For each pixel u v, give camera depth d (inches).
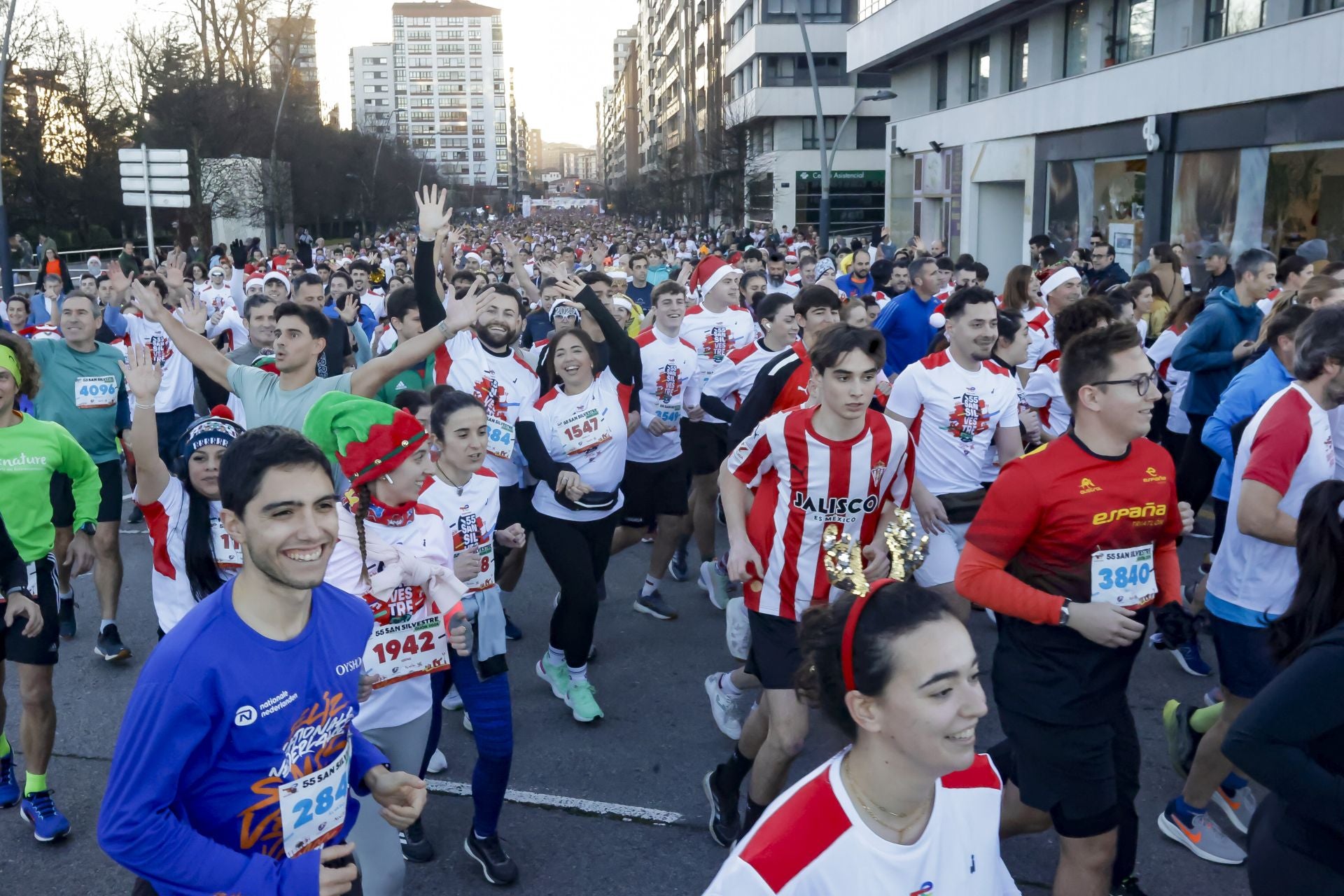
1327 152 673.6
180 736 85.4
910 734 74.6
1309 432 145.9
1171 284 437.4
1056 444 129.6
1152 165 866.1
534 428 212.7
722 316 331.9
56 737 212.5
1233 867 160.6
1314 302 217.8
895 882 76.4
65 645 262.4
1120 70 915.4
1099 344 123.6
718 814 169.6
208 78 1667.1
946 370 209.5
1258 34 727.1
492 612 157.5
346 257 1429.6
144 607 290.2
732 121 2158.0
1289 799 92.1
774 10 2156.7
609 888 158.9
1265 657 149.2
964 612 196.5
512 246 292.7
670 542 272.5
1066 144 1030.4
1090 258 634.2
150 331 339.0
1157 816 175.3
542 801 183.3
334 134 2546.8
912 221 1470.2
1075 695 126.5
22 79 1610.5
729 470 158.6
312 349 189.9
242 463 86.4
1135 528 127.7
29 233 1566.2
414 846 166.1
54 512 214.7
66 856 169.6
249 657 88.1
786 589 154.0
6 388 171.9
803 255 571.8
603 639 261.0
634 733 209.8
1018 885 157.0
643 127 5196.9
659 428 258.1
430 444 156.8
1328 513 98.4
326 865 92.8
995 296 206.2
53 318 553.0
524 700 225.8
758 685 200.1
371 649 136.9
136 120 1722.4
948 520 203.5
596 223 4227.4
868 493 153.5
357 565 132.2
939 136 1343.5
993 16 1106.1
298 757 92.8
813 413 152.7
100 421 260.8
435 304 237.6
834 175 2178.9
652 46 4616.1
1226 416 199.3
